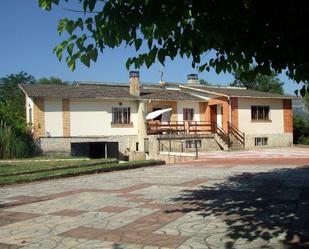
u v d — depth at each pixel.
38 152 28.50
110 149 32.12
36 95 29.22
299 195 10.60
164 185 13.26
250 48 5.32
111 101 32.16
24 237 7.21
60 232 7.48
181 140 32.41
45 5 4.60
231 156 25.48
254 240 6.66
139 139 32.41
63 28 4.79
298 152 28.77
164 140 31.69
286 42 4.87
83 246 6.56
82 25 4.77
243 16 4.82
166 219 8.30
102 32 4.73
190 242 6.63
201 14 4.93
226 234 7.06
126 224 7.96
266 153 28.12
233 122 34.56
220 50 5.63
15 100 65.25
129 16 4.64
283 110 37.34
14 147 24.42
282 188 11.87
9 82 82.12
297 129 40.62
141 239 6.88
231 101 34.56
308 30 4.56
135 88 33.94
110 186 13.48
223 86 44.84
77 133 30.70
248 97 35.16
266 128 36.34
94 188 13.12
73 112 30.61
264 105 36.41
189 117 36.16
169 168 19.25
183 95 36.84
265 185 12.55
